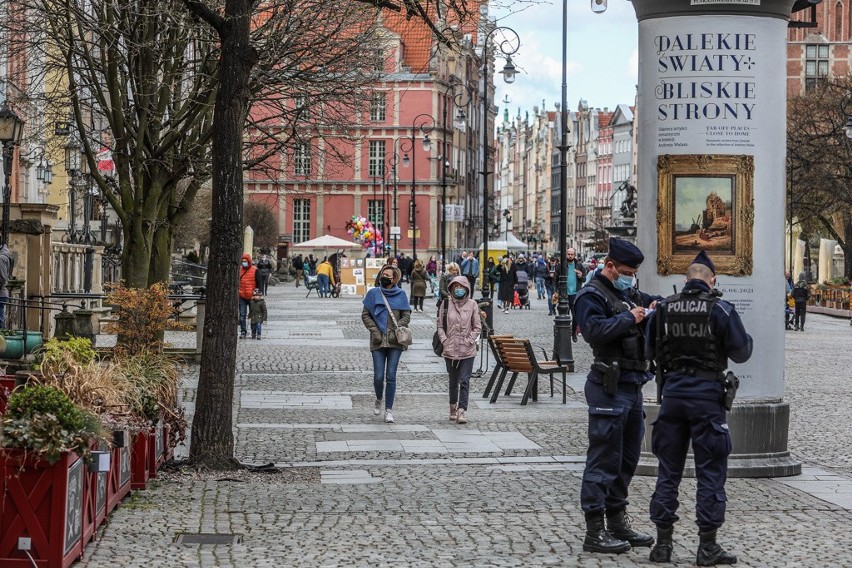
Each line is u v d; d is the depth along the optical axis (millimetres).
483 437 18984
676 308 11094
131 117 29922
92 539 11125
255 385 26172
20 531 9547
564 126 35188
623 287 11484
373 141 126625
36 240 32188
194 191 31578
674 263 15852
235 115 15328
